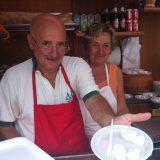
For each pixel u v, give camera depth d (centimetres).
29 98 130
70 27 249
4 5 257
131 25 260
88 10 274
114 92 182
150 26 294
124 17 260
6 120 132
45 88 131
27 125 132
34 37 125
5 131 131
